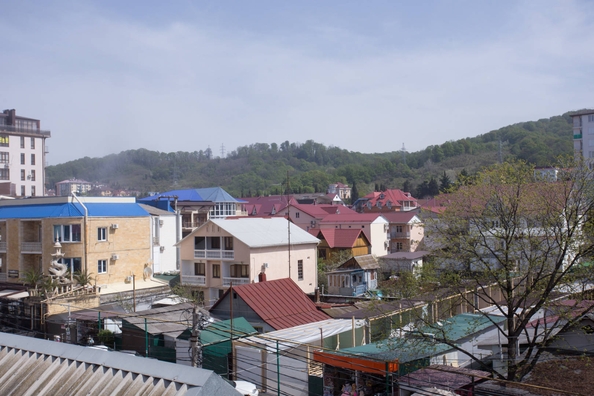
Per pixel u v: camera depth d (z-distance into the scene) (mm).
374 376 19531
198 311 20234
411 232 75125
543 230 21078
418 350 20094
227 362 22547
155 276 50625
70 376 11977
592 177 20828
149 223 44875
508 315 20438
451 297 22438
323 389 21094
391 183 180125
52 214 40625
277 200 96938
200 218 71688
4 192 66812
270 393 21250
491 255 21641
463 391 18812
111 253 41812
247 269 44844
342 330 24422
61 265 36094
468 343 24391
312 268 49438
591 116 85938
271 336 23469
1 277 43062
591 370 20062
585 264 20922
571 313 20000
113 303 37219
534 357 19672
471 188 22359
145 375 11078
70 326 29953
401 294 22562
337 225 74375
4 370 13117
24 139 83188
